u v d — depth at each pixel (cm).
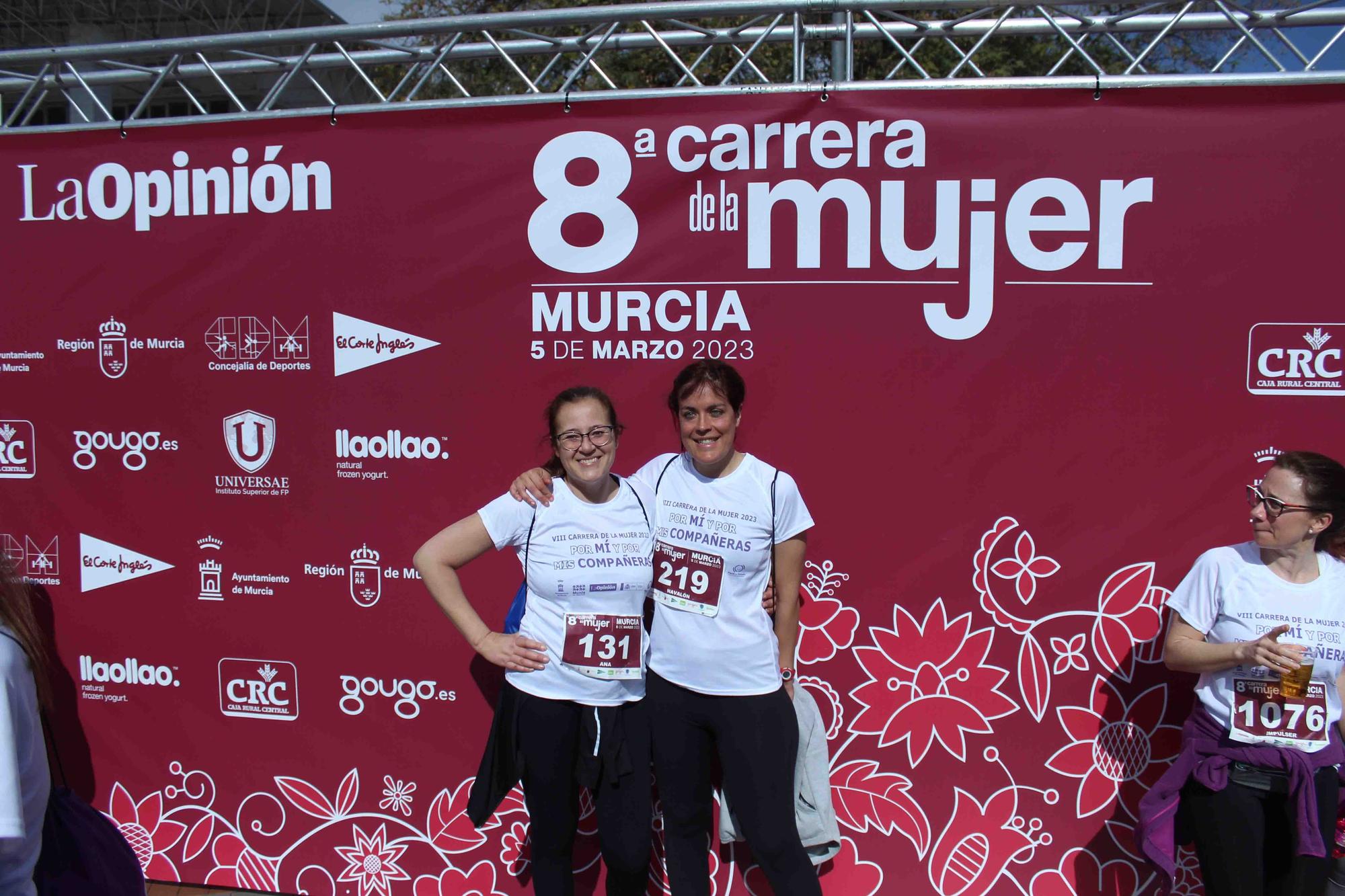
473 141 285
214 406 300
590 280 283
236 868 312
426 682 298
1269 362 263
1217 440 267
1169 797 230
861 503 279
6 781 161
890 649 282
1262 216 261
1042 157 266
